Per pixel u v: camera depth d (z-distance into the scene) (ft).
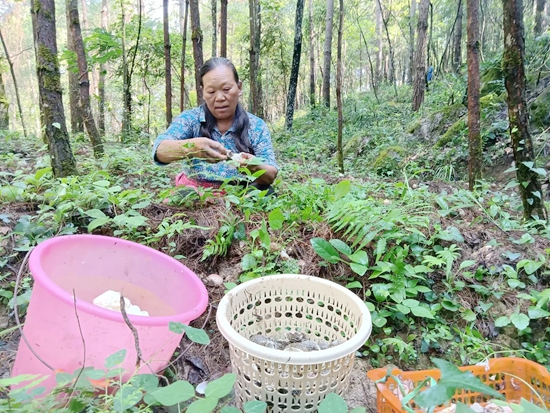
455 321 6.46
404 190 8.75
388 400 4.14
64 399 3.44
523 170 8.43
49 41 7.95
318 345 4.80
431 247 7.34
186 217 7.62
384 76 72.49
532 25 34.30
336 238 7.22
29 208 7.43
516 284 6.59
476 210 9.39
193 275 5.03
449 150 17.61
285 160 18.79
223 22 15.76
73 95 25.32
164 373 4.91
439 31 58.34
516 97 8.16
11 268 6.14
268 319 5.22
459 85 25.81
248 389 4.08
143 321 3.79
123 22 25.16
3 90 25.22
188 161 8.27
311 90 49.44
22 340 4.17
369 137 23.15
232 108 8.43
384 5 61.67
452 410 4.42
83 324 3.76
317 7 52.60
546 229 8.01
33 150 14.42
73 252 4.83
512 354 5.91
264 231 6.47
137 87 46.24
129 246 5.21
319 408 3.15
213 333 5.74
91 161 11.53
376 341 5.94
